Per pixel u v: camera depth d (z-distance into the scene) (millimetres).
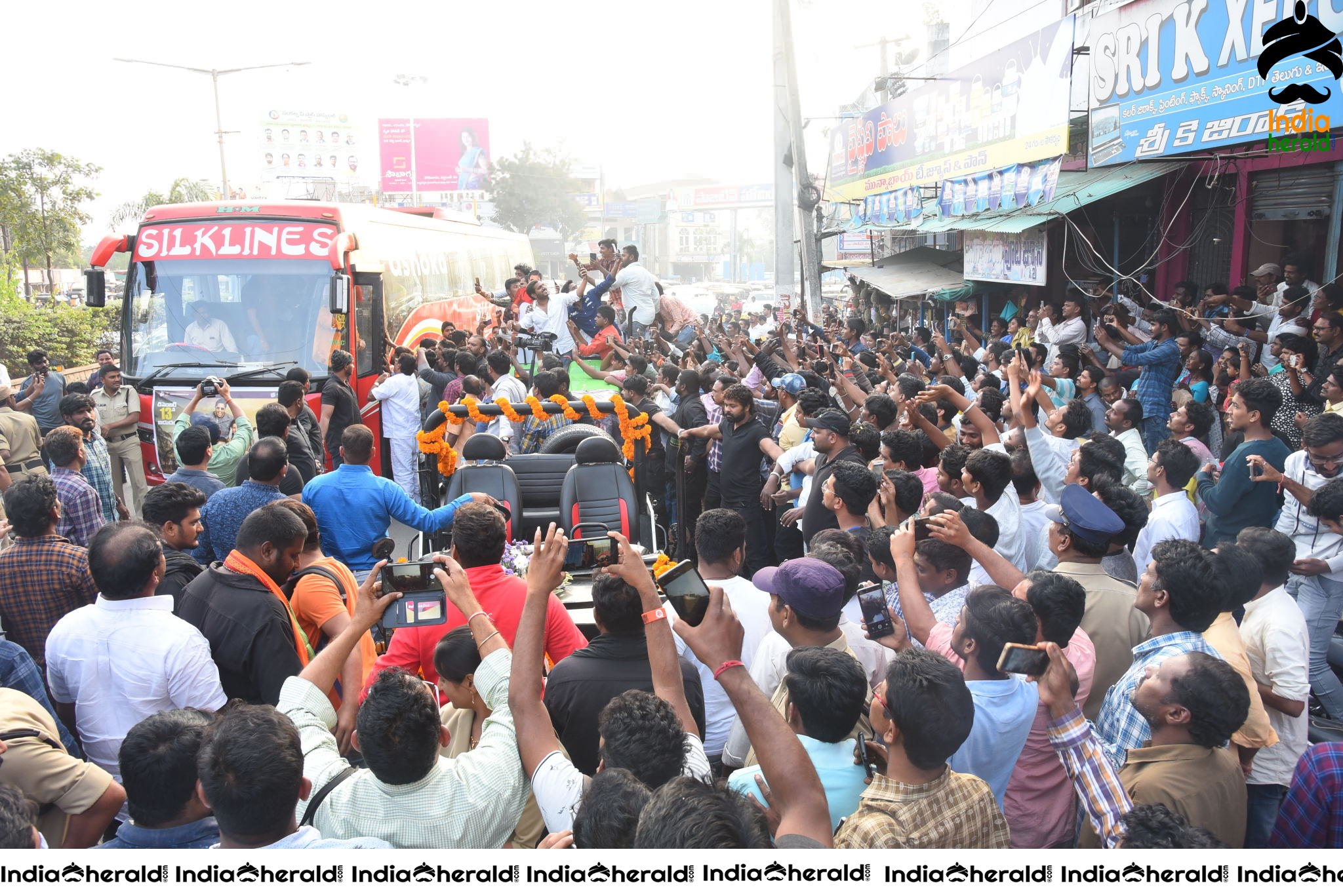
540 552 3080
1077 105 10703
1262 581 4074
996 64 12742
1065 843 3436
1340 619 5426
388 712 2723
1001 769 3213
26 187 26578
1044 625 3568
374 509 6070
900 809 2668
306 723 3080
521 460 7422
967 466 5090
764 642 3957
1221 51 8250
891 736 2699
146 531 4004
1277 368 8523
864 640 4023
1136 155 9523
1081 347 9023
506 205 65125
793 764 2604
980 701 3201
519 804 2922
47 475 4914
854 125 20562
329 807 2836
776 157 19656
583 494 6863
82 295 24047
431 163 58688
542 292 13945
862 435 6281
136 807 2787
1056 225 13633
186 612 4297
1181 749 3100
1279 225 10695
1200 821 3025
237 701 3004
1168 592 3559
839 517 5379
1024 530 5383
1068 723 2982
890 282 19109
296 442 7969
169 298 10695
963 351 13906
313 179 63188
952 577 4285
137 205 32375
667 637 3000
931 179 15477
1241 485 5762
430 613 3375
